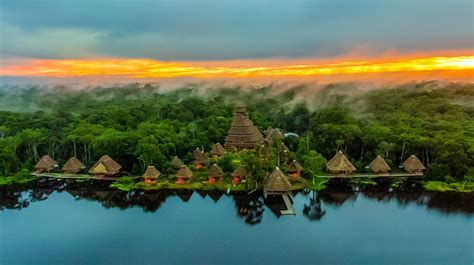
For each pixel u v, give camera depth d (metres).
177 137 107.12
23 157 106.25
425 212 70.69
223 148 104.75
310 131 117.06
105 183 91.00
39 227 66.44
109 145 97.12
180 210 72.94
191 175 88.62
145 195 81.69
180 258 54.75
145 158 92.31
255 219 67.94
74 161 94.81
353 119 118.25
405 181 88.56
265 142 102.50
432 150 92.56
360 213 70.75
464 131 107.56
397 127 115.44
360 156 101.56
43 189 88.88
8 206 77.81
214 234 62.31
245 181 84.44
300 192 82.25
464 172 85.88
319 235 61.47
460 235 60.88
